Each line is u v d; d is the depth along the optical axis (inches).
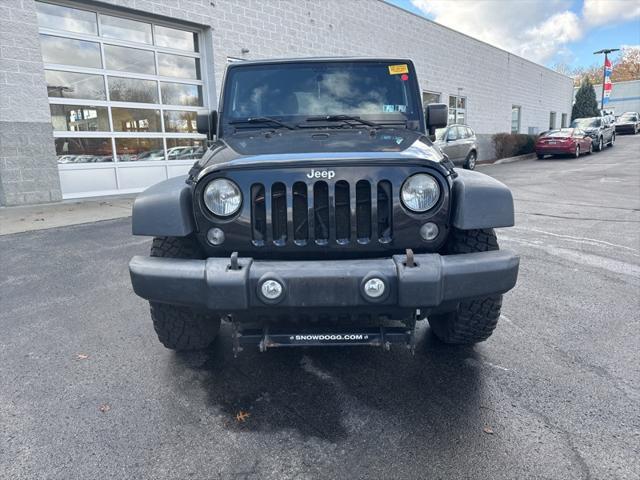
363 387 110.3
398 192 97.0
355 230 97.4
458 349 128.9
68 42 374.0
